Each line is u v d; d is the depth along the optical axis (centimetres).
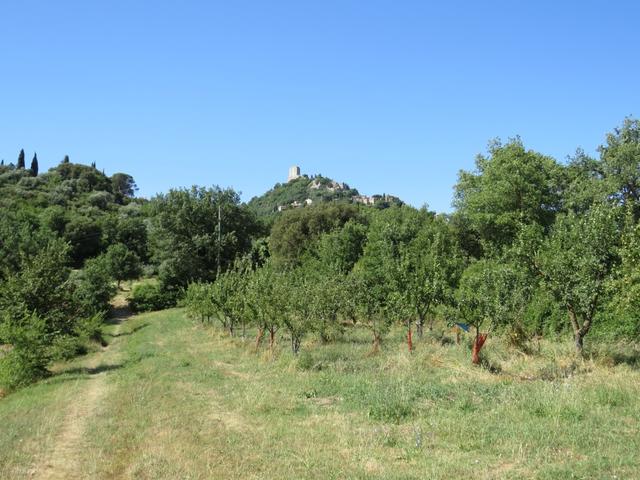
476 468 764
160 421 1170
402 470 781
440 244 3447
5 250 5606
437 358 1812
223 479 777
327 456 870
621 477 691
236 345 2772
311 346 2439
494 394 1255
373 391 1338
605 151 3862
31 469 879
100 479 813
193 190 7000
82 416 1284
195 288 4481
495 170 4338
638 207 3366
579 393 1146
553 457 792
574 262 1669
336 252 5103
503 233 4391
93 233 8019
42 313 2503
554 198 4366
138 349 2950
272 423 1112
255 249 7106
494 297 1694
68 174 11894
